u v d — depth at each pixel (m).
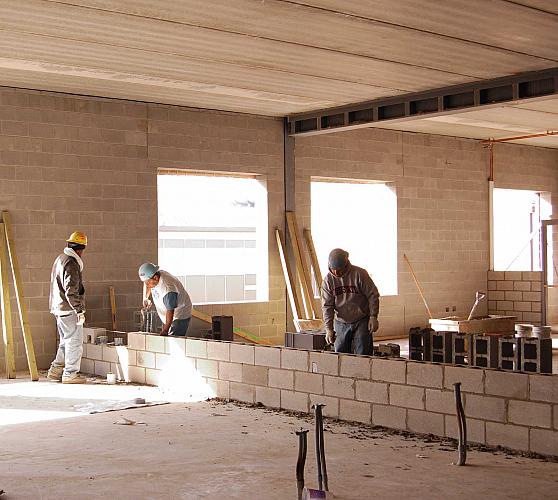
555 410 5.52
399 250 14.69
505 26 7.72
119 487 4.95
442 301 15.39
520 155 16.88
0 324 10.38
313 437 6.27
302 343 9.73
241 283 14.27
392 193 14.65
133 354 9.24
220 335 10.13
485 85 10.12
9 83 10.28
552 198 17.56
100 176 11.12
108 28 7.70
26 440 6.31
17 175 10.47
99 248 11.11
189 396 8.25
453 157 15.61
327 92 10.86
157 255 11.66
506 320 13.37
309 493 4.55
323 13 7.26
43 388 8.91
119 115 11.30
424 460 5.52
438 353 7.76
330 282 8.05
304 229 13.32
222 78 9.93
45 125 10.69
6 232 10.30
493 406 5.85
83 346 10.08
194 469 5.36
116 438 6.33
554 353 11.86
